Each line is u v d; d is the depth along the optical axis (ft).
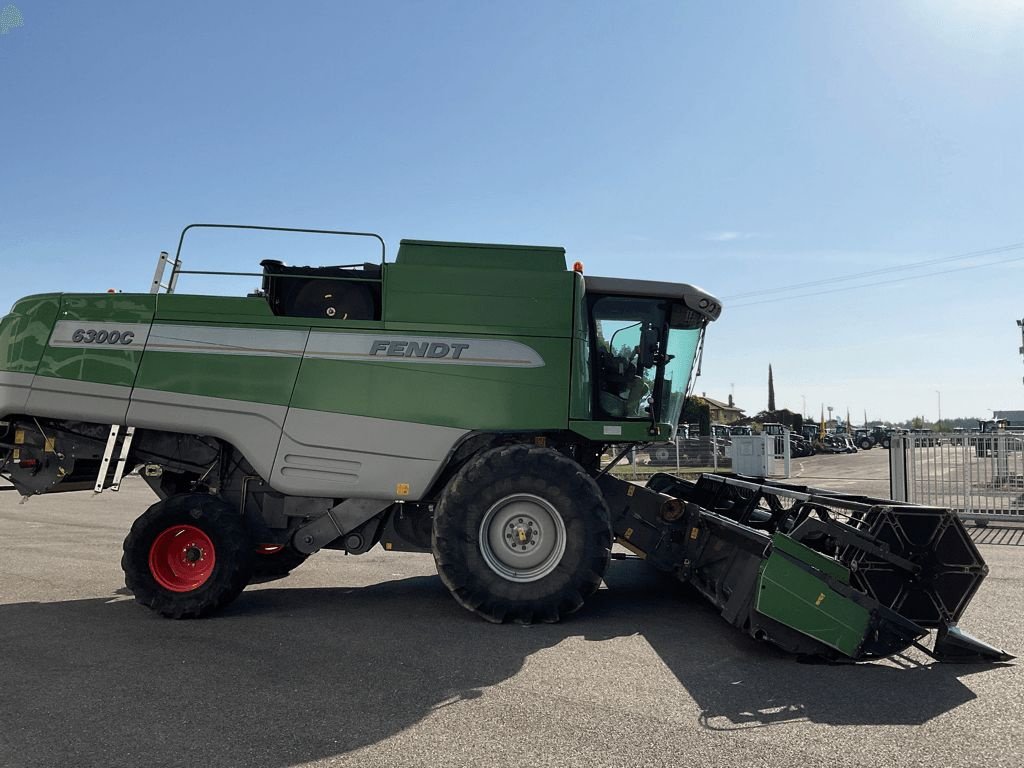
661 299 20.79
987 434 38.75
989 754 10.42
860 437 165.17
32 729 11.18
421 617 18.45
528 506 18.22
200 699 12.47
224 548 18.24
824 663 14.88
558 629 17.38
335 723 11.44
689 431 95.96
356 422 18.66
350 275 19.83
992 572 24.64
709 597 17.89
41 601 19.98
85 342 19.34
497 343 18.92
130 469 20.56
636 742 10.78
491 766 9.94
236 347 18.95
